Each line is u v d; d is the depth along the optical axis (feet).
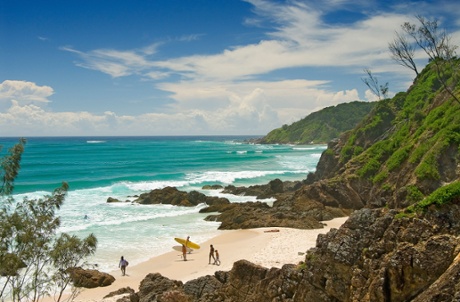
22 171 342.85
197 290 77.20
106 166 384.88
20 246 67.87
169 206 195.93
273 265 97.45
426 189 110.32
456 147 113.39
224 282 78.54
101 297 90.94
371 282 49.32
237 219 157.17
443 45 129.29
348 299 52.80
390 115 221.25
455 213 48.08
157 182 272.51
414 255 46.29
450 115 132.67
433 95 180.75
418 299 42.32
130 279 102.94
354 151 210.79
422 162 115.34
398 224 50.52
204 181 278.05
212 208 183.73
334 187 173.47
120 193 233.55
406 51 150.51
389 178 145.69
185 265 111.65
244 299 69.92
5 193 69.36
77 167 376.27
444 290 40.47
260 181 284.00
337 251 54.29
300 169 345.72
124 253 122.93
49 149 649.20
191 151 617.21
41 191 240.12
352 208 168.86
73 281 92.12
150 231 148.77
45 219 70.54
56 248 70.95
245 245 127.75
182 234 145.38
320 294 55.93
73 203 199.93
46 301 87.97
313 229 143.33
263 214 162.30
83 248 74.49
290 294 60.64
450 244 45.29
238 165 387.34
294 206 167.94
